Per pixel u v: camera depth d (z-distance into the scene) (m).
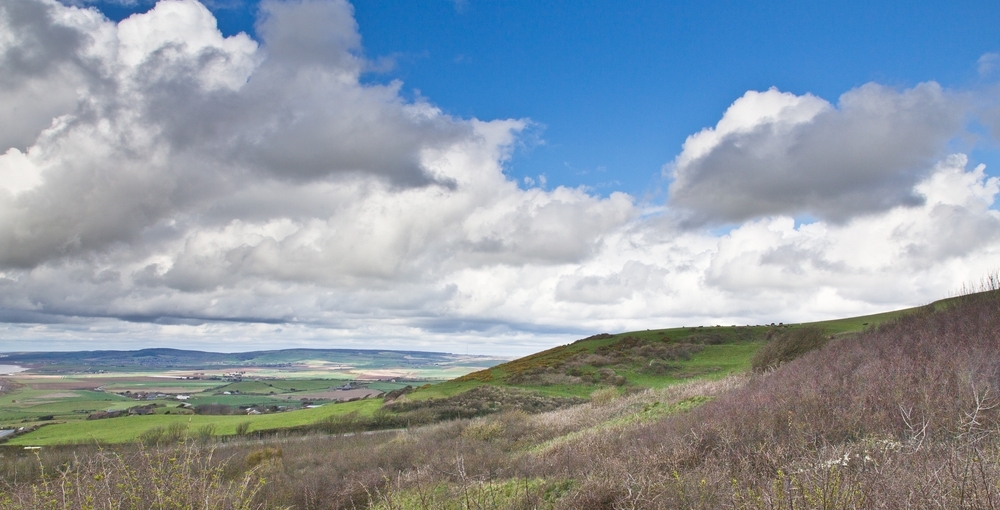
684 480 8.84
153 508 7.48
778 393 15.77
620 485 9.75
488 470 14.78
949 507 5.15
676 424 15.98
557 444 20.47
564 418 29.72
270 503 14.41
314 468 22.38
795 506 5.59
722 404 17.56
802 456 7.92
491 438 27.88
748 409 14.50
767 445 9.26
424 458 20.73
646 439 14.90
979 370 13.25
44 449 32.53
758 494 6.49
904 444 7.99
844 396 13.18
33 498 7.29
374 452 24.55
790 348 31.78
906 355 17.39
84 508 6.95
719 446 11.45
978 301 28.94
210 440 36.03
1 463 18.80
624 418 24.70
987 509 5.03
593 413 29.45
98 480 7.52
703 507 7.52
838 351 24.56
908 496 5.36
